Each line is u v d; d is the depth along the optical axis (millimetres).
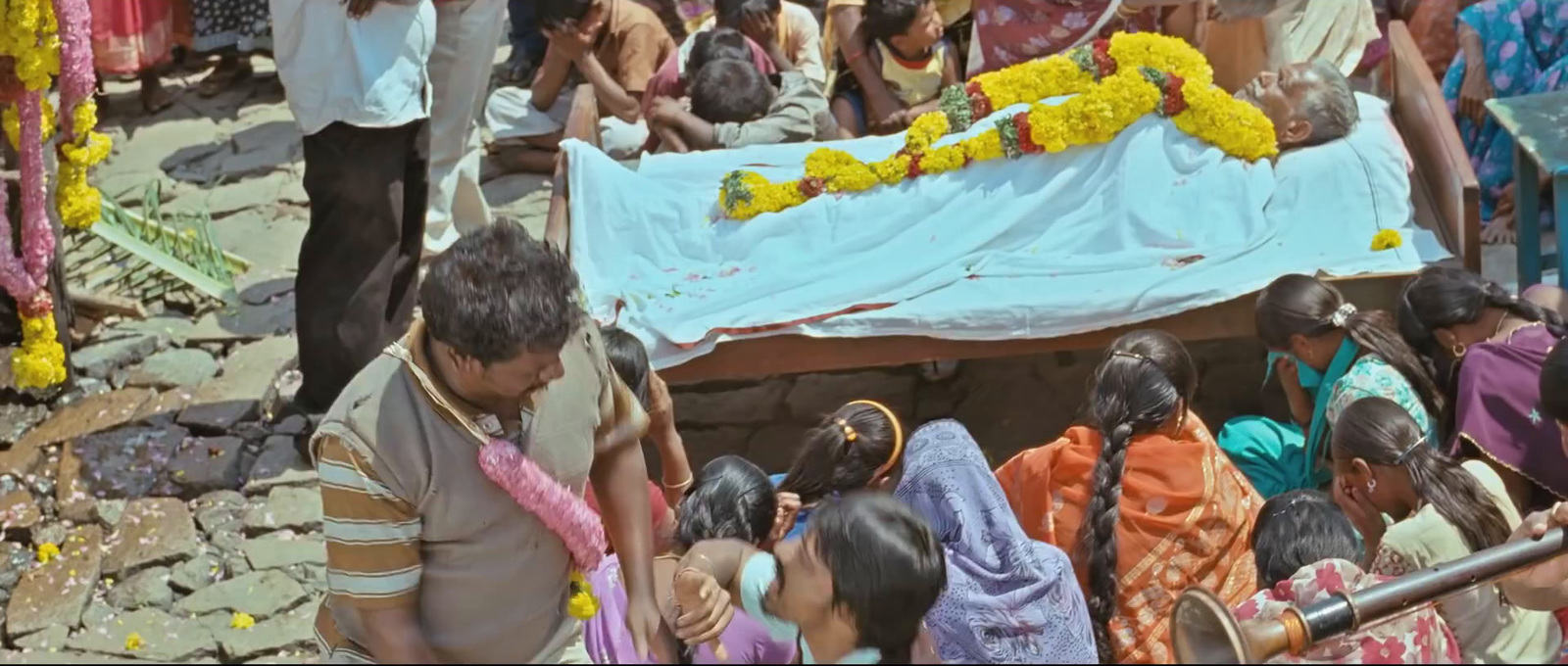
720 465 3021
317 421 4793
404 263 4914
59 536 4324
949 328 4227
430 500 2352
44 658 3777
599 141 5316
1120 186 4520
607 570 2984
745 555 2621
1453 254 4355
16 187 4832
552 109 6328
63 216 4766
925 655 2229
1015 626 2855
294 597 4055
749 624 2510
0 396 4953
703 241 4582
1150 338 3406
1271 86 4605
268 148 6555
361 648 2543
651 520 2789
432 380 2281
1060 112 4555
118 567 4184
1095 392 3363
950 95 4707
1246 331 4254
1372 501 3156
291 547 4277
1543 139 4316
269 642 3896
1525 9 5414
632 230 4598
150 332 5277
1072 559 3211
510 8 6961
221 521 4391
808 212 4574
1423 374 3746
